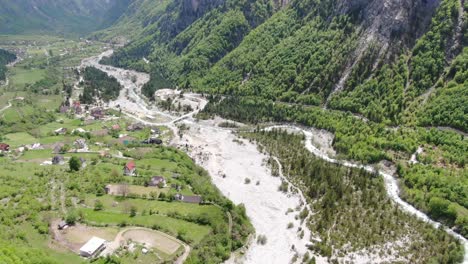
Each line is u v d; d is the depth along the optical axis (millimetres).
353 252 118500
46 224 118625
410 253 117000
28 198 131250
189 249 114750
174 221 127250
